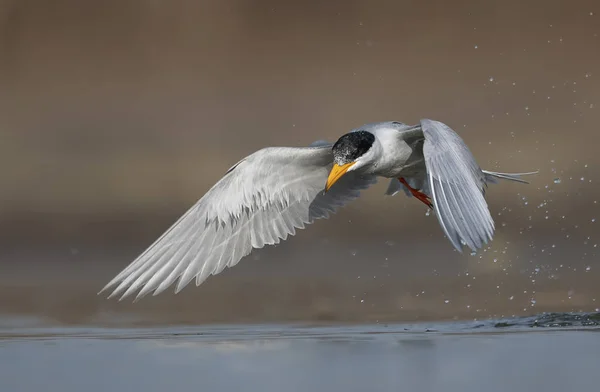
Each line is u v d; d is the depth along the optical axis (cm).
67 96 2312
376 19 2409
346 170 980
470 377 892
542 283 1396
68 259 1659
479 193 849
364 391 848
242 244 1016
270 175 1009
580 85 2150
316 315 1211
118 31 2472
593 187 1811
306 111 2180
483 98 2142
